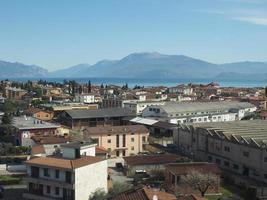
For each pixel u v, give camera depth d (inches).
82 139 5324.8
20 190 3703.3
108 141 5428.2
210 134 4933.6
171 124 7037.4
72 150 3454.7
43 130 6107.3
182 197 2588.6
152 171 4151.1
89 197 3233.3
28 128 5930.1
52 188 3260.3
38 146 4827.8
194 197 2559.1
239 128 5206.7
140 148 5629.9
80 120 7485.2
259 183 3919.8
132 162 4370.1
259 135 4621.1
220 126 5428.2
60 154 3730.3
